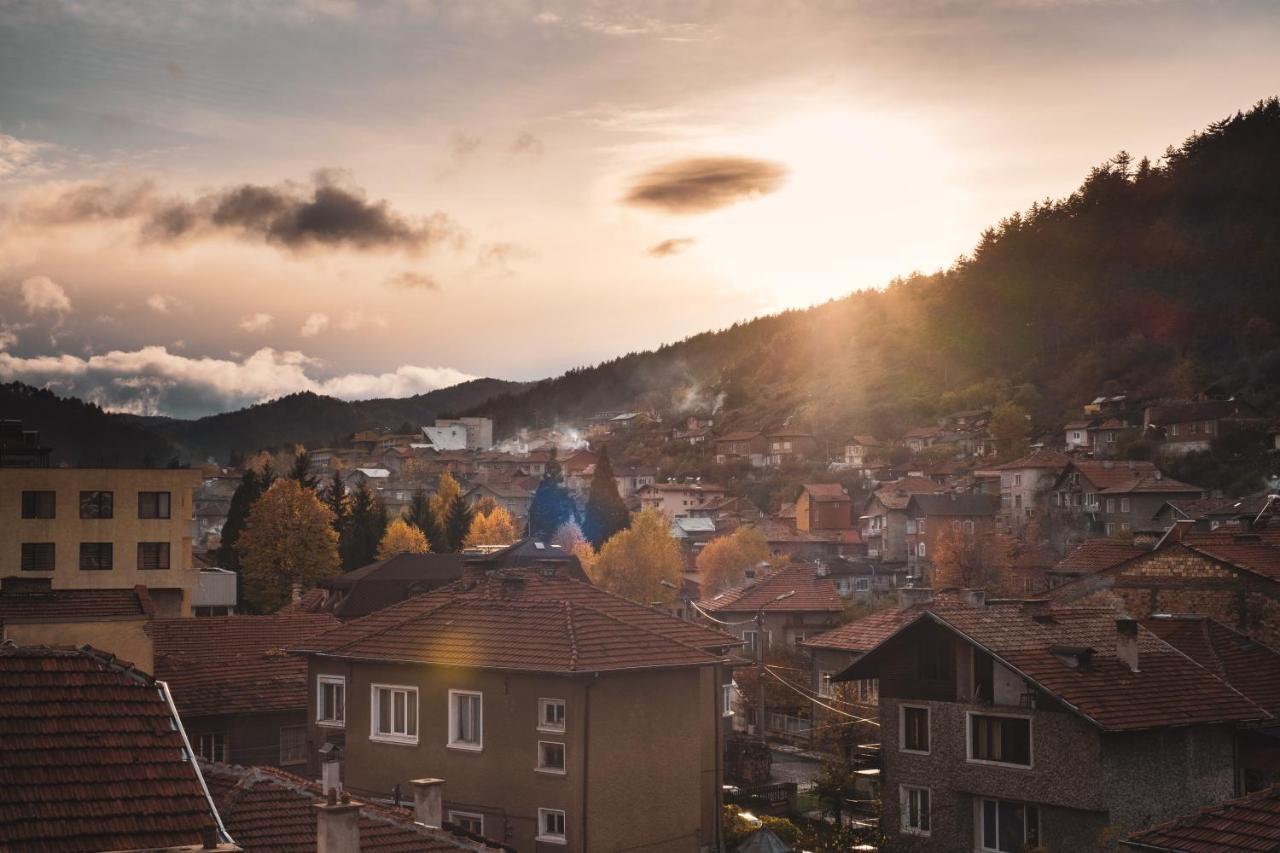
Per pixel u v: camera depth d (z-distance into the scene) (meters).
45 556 79.12
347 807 18.73
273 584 113.81
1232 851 19.34
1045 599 39.72
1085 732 34.25
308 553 114.12
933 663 38.78
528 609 37.84
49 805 14.20
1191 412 168.88
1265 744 37.75
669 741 36.06
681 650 36.72
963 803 37.50
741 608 79.00
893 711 39.56
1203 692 36.41
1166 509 123.00
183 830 14.45
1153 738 34.91
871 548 160.00
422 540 126.19
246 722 42.22
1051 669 35.38
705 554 125.38
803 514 178.00
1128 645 36.53
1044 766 35.19
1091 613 42.00
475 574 43.50
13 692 15.45
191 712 41.00
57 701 15.55
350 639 40.38
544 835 34.50
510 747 35.28
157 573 81.12
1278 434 156.75
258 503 115.25
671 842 35.69
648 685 35.78
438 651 37.03
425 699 37.25
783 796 49.66
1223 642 43.06
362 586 81.56
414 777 37.12
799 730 68.06
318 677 40.66
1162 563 50.50
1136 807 34.25
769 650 76.62
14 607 33.91
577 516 144.62
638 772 35.16
